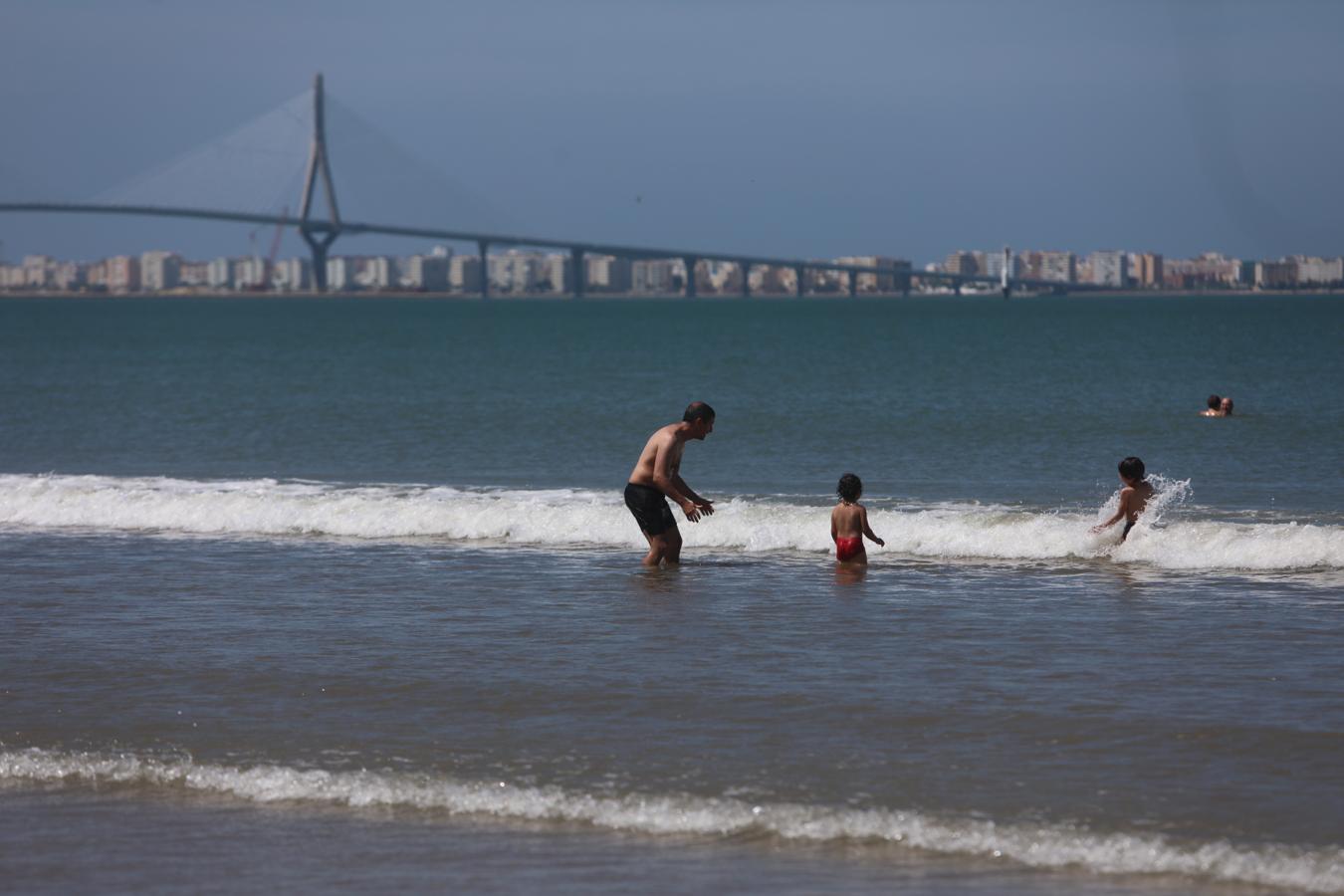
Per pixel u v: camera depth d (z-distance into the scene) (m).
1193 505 44.03
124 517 41.59
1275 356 142.12
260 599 30.28
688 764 19.17
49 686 23.39
